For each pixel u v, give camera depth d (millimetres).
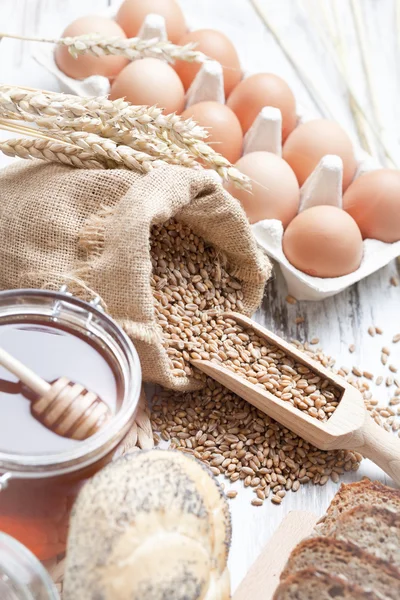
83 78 653
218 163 544
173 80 633
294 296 635
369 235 626
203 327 570
